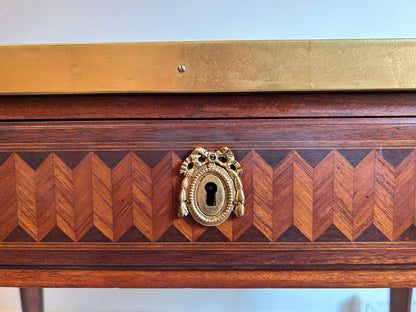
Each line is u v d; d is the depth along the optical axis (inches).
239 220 14.2
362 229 14.2
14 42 32.9
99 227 14.4
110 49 12.9
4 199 14.4
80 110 14.1
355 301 33.9
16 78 13.1
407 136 13.9
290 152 14.0
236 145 14.0
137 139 14.1
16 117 14.1
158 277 14.5
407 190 14.0
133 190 14.2
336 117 13.9
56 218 14.4
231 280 14.4
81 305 35.4
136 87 13.1
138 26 32.8
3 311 35.6
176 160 14.1
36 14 32.7
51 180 14.3
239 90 13.0
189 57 12.9
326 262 14.3
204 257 14.4
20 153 14.2
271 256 14.3
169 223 14.3
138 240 14.4
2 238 14.5
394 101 13.8
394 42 12.6
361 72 12.8
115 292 35.1
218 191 13.9
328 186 14.1
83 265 14.6
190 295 34.8
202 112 13.9
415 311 32.1
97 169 14.2
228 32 32.5
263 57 12.8
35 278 14.6
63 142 14.1
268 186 14.1
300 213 14.2
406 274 14.4
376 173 14.0
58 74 13.1
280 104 13.8
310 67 12.8
